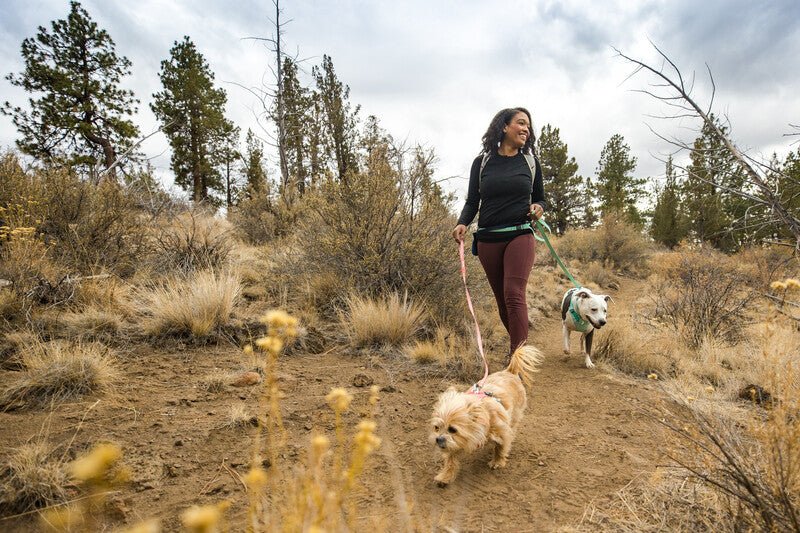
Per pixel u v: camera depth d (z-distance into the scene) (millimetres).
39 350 3637
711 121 2793
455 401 2721
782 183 2834
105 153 20469
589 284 12820
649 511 2375
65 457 2553
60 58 22125
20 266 4902
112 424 3023
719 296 6371
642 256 18078
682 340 5820
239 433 3078
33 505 2154
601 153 39094
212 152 29188
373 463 2889
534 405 4059
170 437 2941
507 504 2531
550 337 7188
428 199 6688
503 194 4465
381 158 6762
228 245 8086
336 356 4902
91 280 5359
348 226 6480
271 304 6020
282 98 15383
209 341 4773
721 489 2104
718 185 2943
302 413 3461
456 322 5973
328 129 25406
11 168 6699
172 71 27422
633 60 2922
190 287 5367
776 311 2674
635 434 3406
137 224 7328
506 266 4418
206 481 2539
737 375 4535
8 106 20281
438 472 2869
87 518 2156
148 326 4703
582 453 3127
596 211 35906
